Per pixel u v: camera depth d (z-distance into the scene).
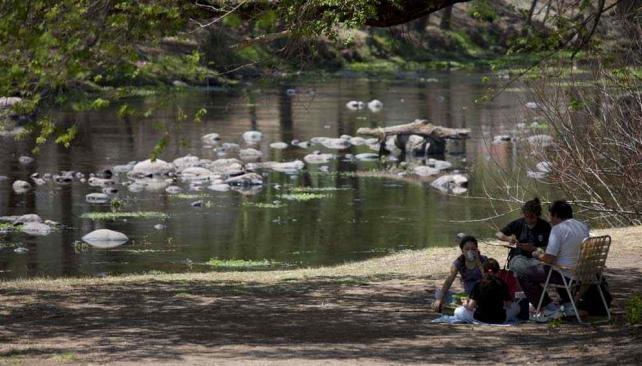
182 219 48.41
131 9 18.50
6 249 40.91
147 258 39.53
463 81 130.00
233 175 61.25
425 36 154.38
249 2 23.44
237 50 27.14
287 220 48.59
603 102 39.53
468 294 23.56
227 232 45.34
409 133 74.88
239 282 31.41
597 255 22.20
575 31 25.98
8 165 64.62
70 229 45.47
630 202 40.09
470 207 52.16
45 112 23.64
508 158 69.44
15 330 21.92
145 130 83.50
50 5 17.98
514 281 23.00
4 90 17.75
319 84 125.31
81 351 18.88
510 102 105.44
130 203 52.50
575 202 40.81
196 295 28.11
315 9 25.05
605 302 22.66
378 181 61.78
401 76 135.88
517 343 20.12
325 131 86.00
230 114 95.81
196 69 21.16
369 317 23.94
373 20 26.14
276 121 92.38
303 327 22.44
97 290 29.14
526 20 27.97
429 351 19.20
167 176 62.12
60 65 17.23
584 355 18.34
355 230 46.09
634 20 35.81
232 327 22.45
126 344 19.89
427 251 37.78
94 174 61.81
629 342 19.44
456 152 74.25
